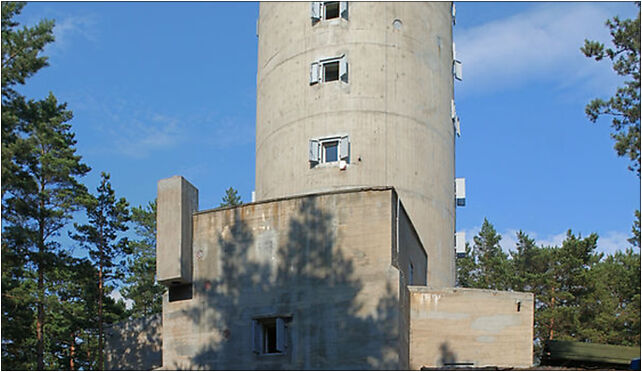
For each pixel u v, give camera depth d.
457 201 39.28
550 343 29.02
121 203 51.31
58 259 40.50
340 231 28.34
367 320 27.19
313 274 28.20
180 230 29.81
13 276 39.59
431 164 36.44
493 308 29.30
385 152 35.34
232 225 29.73
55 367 49.09
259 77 39.16
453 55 40.34
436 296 29.33
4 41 35.19
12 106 35.25
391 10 37.31
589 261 56.38
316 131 35.78
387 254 27.67
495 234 67.19
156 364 36.19
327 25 37.00
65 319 47.22
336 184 34.84
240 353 28.31
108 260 49.59
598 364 28.16
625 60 34.03
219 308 29.03
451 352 28.81
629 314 50.50
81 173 48.22
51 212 41.78
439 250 35.84
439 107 37.69
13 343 39.00
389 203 28.12
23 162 36.66
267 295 28.53
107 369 36.91
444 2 39.94
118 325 37.41
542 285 55.16
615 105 33.97
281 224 29.09
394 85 36.28
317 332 27.58
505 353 28.84
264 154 37.44
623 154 33.38
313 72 36.44
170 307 29.77
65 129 49.25
